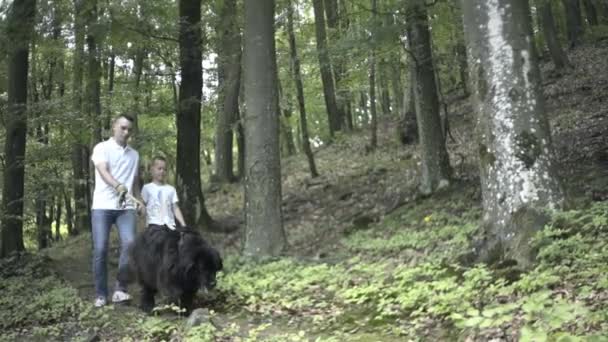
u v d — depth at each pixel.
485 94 5.87
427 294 5.27
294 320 5.78
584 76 18.84
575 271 4.95
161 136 15.22
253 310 6.20
